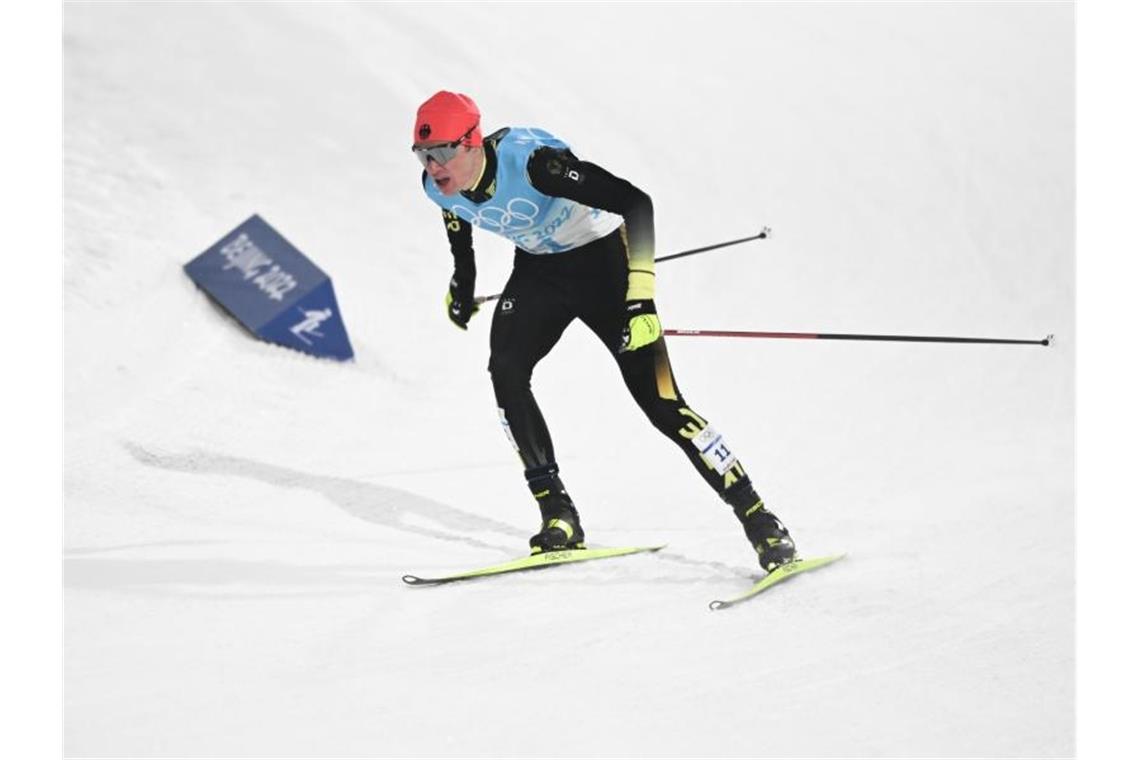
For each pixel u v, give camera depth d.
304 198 28.11
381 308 25.44
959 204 35.19
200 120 29.14
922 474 18.33
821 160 35.91
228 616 12.30
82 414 18.80
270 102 30.45
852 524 15.52
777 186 34.44
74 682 10.57
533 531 15.68
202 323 22.25
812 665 10.68
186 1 32.44
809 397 23.69
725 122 36.56
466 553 14.62
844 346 27.11
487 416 21.58
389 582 13.39
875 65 41.56
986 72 42.59
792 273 31.02
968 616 11.88
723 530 15.48
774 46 41.25
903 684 10.27
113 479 17.00
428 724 9.59
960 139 38.19
